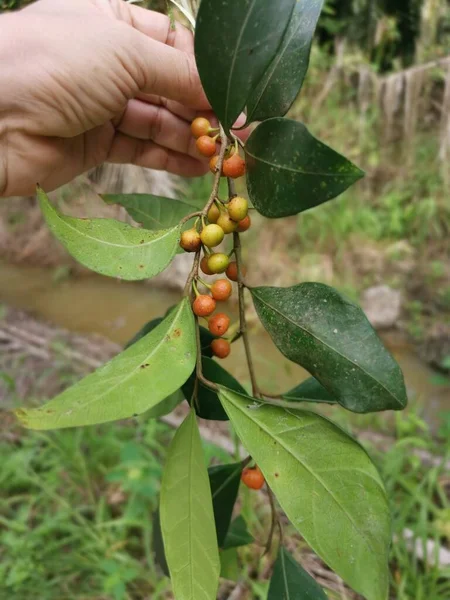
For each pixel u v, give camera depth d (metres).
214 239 0.19
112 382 0.16
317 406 0.73
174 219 0.28
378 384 0.19
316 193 0.18
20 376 0.81
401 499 0.57
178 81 0.32
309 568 0.49
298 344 0.20
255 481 0.23
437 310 0.94
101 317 1.06
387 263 1.01
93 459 0.64
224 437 0.66
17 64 0.29
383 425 0.73
